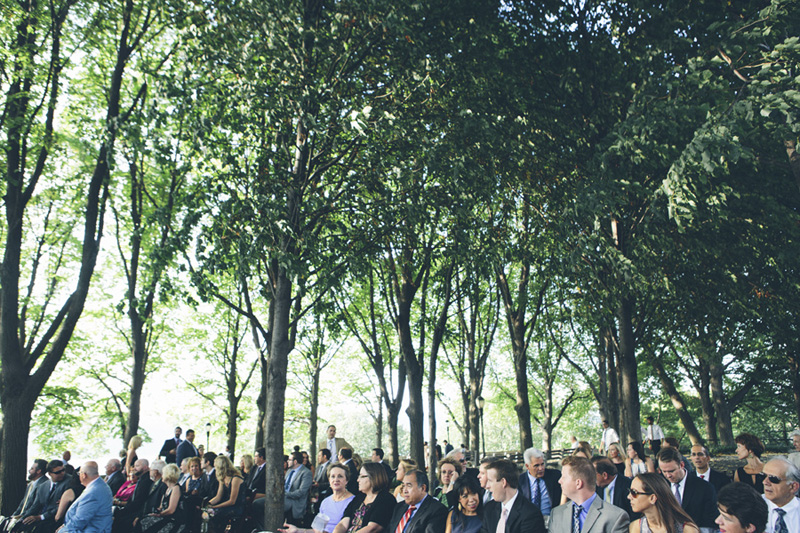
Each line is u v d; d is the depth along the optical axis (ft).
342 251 41.91
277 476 38.96
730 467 71.05
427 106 45.73
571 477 17.48
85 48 56.54
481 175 43.09
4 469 45.27
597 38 51.72
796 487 16.40
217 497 38.88
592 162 44.29
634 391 55.26
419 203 41.34
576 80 50.96
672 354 119.65
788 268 56.34
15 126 49.65
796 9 37.01
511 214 57.52
